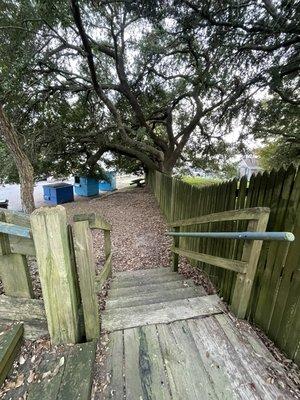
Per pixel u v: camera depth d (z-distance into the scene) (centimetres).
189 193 422
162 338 163
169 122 1088
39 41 615
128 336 165
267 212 159
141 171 1675
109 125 1071
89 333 158
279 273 159
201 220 262
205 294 252
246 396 122
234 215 192
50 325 149
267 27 425
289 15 365
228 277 241
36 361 140
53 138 914
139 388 127
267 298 172
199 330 171
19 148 418
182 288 267
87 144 1139
